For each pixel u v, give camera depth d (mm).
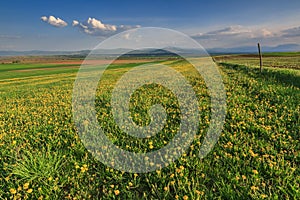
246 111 8859
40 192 4402
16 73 52156
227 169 4898
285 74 16594
